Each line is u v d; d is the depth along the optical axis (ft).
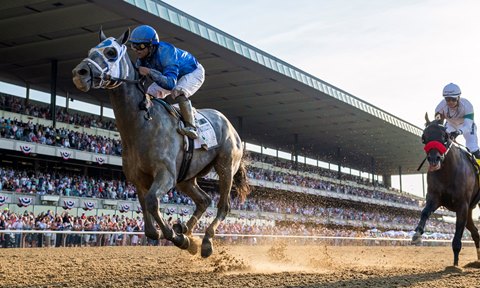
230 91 106.63
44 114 83.71
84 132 89.71
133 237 57.47
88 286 17.26
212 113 23.25
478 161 27.14
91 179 80.53
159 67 20.59
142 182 20.08
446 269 25.32
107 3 66.08
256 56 90.43
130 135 19.40
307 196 124.98
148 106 19.45
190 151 20.84
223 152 22.99
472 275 23.11
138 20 71.77
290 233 98.22
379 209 157.38
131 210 80.38
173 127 20.16
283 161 146.61
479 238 29.19
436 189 25.75
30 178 69.72
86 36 77.05
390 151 171.73
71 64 89.10
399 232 121.70
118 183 83.51
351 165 195.00
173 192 85.71
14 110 79.66
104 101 110.63
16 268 24.22
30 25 72.74
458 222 25.79
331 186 132.98
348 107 118.83
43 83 99.71
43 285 17.52
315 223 120.16
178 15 74.74
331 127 137.80
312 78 105.19
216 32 82.07
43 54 84.28
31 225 57.93
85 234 52.60
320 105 117.29
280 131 142.41
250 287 17.33
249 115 126.00
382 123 133.69
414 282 20.03
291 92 107.45
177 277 20.02
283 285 18.03
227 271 22.71
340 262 35.73
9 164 79.20
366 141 155.43
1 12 68.23
